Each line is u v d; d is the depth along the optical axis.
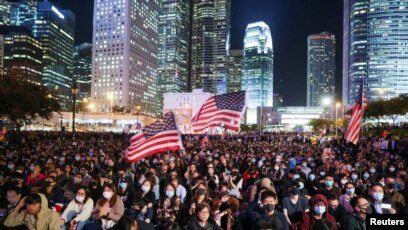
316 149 33.31
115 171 15.47
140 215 8.91
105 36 198.88
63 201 9.97
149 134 11.80
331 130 100.50
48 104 53.66
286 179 12.50
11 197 8.19
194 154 22.02
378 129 57.00
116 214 8.53
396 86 194.50
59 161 17.08
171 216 8.80
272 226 7.04
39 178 12.25
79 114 145.88
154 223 9.42
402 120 124.19
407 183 11.69
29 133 51.09
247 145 36.50
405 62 194.88
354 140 16.53
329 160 20.33
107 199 8.64
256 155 22.67
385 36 197.25
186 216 8.69
